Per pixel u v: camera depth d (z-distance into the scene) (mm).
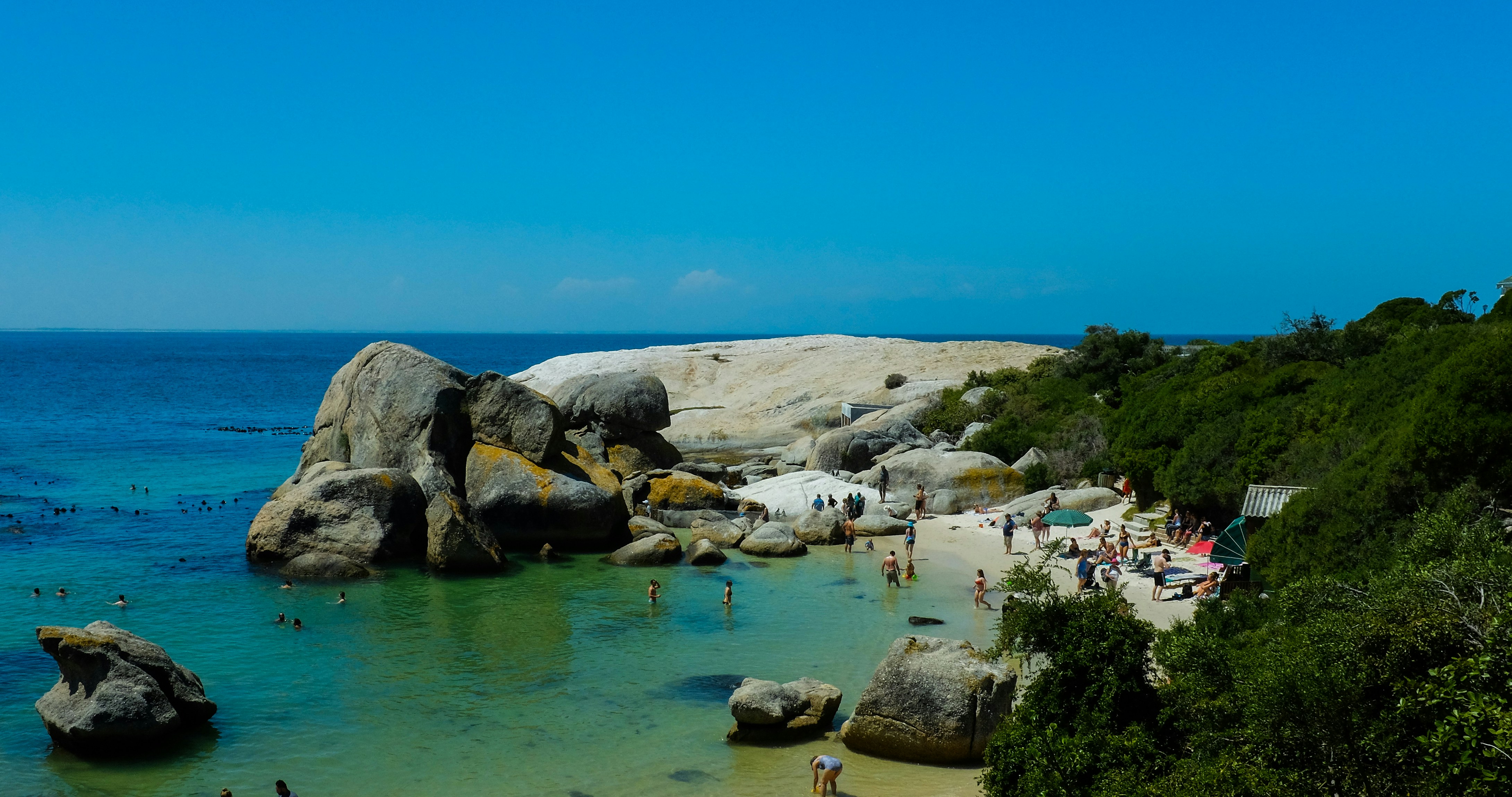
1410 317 54094
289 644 30281
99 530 46812
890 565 39031
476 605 35250
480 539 40188
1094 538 44000
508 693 26453
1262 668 14906
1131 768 15875
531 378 109562
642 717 24859
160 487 60719
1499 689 12359
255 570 39406
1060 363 78312
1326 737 13195
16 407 117375
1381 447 28406
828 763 20312
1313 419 38938
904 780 21203
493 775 21484
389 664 28656
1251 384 45906
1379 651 13961
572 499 44281
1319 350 49781
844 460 65438
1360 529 26406
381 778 21266
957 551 44812
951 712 21922
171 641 30312
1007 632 18891
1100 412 61188
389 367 47500
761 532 45250
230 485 62125
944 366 99312
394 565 40656
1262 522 33938
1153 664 23156
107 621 28578
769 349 119812
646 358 114062
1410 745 12781
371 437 46906
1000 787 17562
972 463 56562
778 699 23625
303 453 54562
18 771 21094
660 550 42438
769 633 32156
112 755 21953
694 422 91875
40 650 28906
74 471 67062
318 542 40250
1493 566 15016
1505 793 11164
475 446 46312
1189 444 43031
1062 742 16766
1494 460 25359
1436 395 27359
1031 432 63906
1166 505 46500
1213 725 15914
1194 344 79438
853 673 28312
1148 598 34156
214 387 159625
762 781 21203
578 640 31250
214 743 22922
